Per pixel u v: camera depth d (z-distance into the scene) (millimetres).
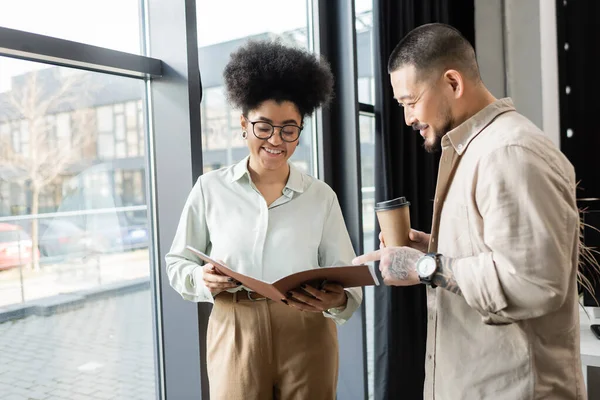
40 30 1488
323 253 1522
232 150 2131
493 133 1131
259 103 1388
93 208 1812
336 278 1252
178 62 1632
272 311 1373
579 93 3688
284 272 1404
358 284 1276
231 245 1396
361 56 2752
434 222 1262
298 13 2477
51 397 1821
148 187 1764
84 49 1420
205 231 1479
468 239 1163
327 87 1505
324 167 2469
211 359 1403
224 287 1296
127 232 1803
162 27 1648
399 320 2635
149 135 1741
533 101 3781
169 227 1705
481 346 1176
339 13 2484
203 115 1988
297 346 1387
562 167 1079
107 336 1870
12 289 1672
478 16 3885
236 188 1453
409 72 1225
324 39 2477
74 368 1868
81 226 1813
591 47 3633
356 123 2492
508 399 1144
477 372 1179
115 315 1863
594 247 2180
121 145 1766
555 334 1145
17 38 1268
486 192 1082
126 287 1849
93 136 1771
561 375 1152
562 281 1009
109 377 1915
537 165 1033
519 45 3789
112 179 1783
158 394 1835
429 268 1135
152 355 1862
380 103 2523
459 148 1190
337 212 1549
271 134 1391
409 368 2729
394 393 2590
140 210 1786
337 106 2518
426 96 1216
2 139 1577
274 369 1390
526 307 1019
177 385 1737
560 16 3693
